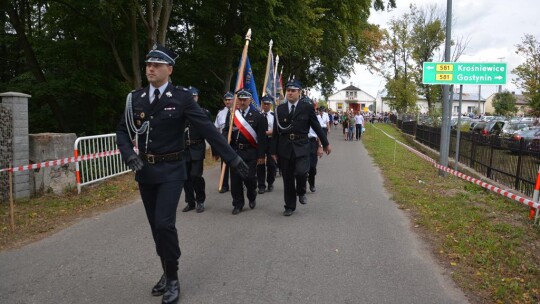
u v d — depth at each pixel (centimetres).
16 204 699
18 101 713
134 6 1217
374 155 1584
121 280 407
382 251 494
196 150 662
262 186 836
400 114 4262
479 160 1058
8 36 1539
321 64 3319
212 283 401
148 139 356
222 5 1747
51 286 393
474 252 484
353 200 774
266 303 362
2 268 437
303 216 651
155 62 347
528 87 2778
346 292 386
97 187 851
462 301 371
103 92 1412
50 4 1415
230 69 1872
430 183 949
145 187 368
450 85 1052
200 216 648
